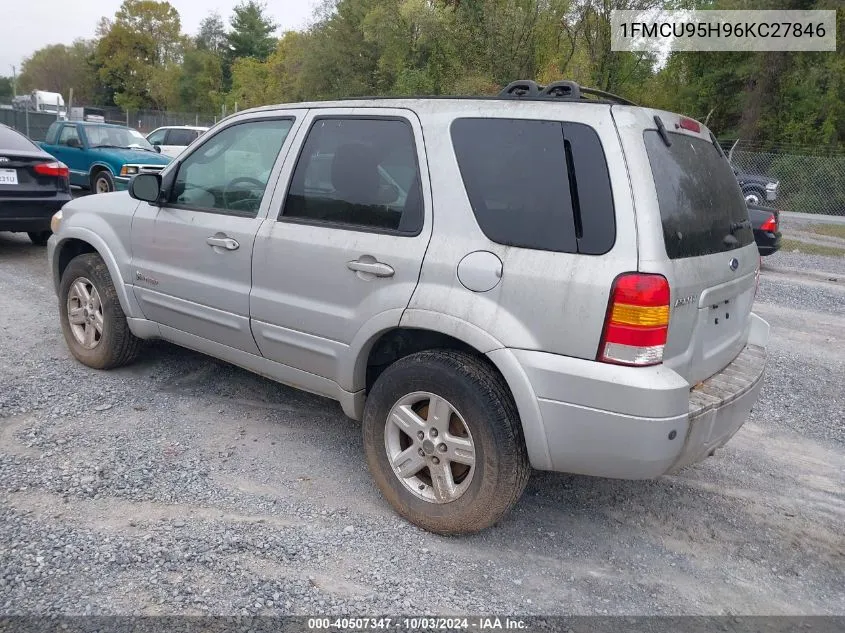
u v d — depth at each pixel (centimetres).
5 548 304
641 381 279
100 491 356
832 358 681
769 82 2709
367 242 347
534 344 299
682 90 2956
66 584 285
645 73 2756
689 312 303
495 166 318
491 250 310
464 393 314
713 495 400
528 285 298
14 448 395
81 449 399
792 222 2017
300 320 377
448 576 309
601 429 288
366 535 335
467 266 314
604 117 298
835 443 480
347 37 3108
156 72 6122
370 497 371
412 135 345
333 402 490
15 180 861
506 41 2338
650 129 309
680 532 360
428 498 337
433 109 343
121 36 6341
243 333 411
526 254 301
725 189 362
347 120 373
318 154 381
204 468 388
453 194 325
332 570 306
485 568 317
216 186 430
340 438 437
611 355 284
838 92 2633
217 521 337
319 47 3195
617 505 382
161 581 290
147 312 474
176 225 441
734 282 349
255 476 384
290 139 394
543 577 314
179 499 355
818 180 2206
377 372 383
